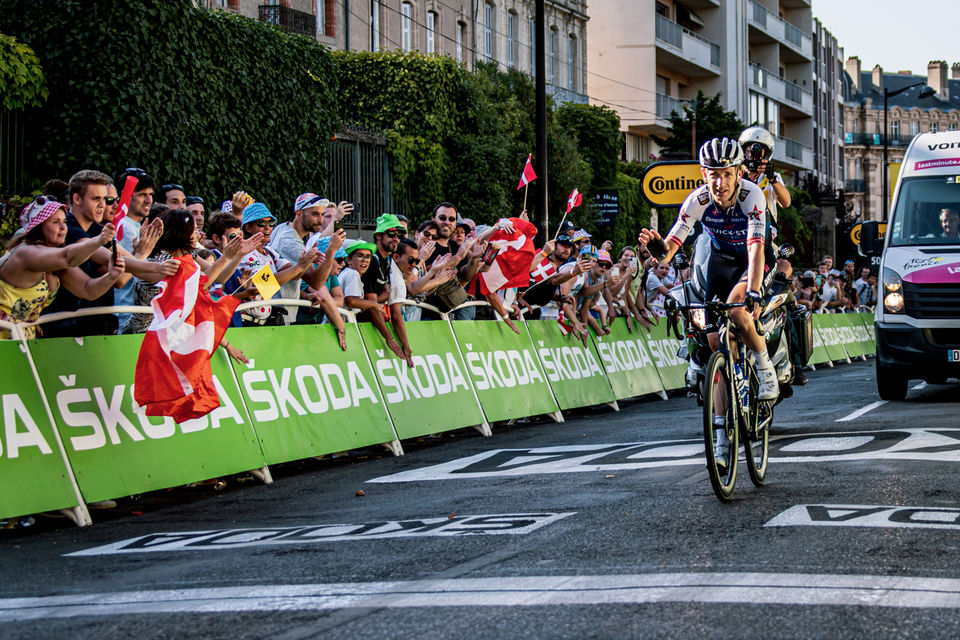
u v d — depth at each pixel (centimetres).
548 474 738
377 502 666
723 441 593
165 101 1598
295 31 2581
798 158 6412
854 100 10894
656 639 349
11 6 1541
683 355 780
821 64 7294
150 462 688
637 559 461
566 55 4000
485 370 1084
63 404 648
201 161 1667
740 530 511
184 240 689
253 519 629
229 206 971
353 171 2136
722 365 609
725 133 4078
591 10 4784
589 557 469
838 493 604
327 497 699
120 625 393
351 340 915
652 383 1425
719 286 692
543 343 1207
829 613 372
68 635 384
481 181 2422
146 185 796
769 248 684
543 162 1838
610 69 4762
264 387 803
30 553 552
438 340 1033
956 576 417
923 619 364
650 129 4834
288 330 848
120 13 1537
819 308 2409
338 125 1970
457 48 3294
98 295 652
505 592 414
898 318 1216
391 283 964
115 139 1534
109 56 1530
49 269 640
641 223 3531
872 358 2642
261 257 868
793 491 620
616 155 3369
